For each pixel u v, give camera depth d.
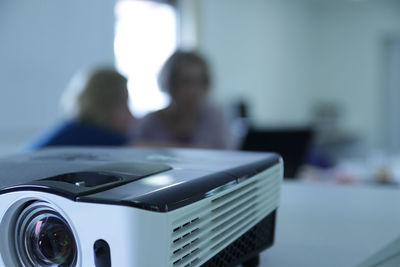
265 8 4.71
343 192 0.86
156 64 3.31
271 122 4.91
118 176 0.35
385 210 0.69
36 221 0.34
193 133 1.78
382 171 1.70
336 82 5.67
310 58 5.74
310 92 5.79
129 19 3.04
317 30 5.72
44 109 2.31
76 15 2.51
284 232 0.58
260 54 4.66
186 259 0.33
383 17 5.35
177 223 0.31
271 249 0.51
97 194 0.30
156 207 0.28
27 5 2.19
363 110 5.54
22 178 0.36
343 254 0.48
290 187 0.93
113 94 1.26
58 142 1.16
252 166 0.44
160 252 0.29
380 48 5.44
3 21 2.06
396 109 5.43
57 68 2.38
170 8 3.64
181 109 1.74
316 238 0.54
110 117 1.27
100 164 0.43
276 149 1.21
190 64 1.71
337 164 1.86
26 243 0.35
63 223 0.33
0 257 0.35
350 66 5.57
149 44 3.28
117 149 0.61
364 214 0.66
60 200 0.31
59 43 2.39
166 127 1.75
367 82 5.48
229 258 0.41
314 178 1.50
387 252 0.48
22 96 2.18
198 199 0.33
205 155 0.52
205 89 1.80
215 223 0.36
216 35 3.95
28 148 1.24
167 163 0.44
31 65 2.22
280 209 0.71
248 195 0.42
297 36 5.40
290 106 5.35
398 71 5.41
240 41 4.30
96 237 0.29
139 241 0.28
